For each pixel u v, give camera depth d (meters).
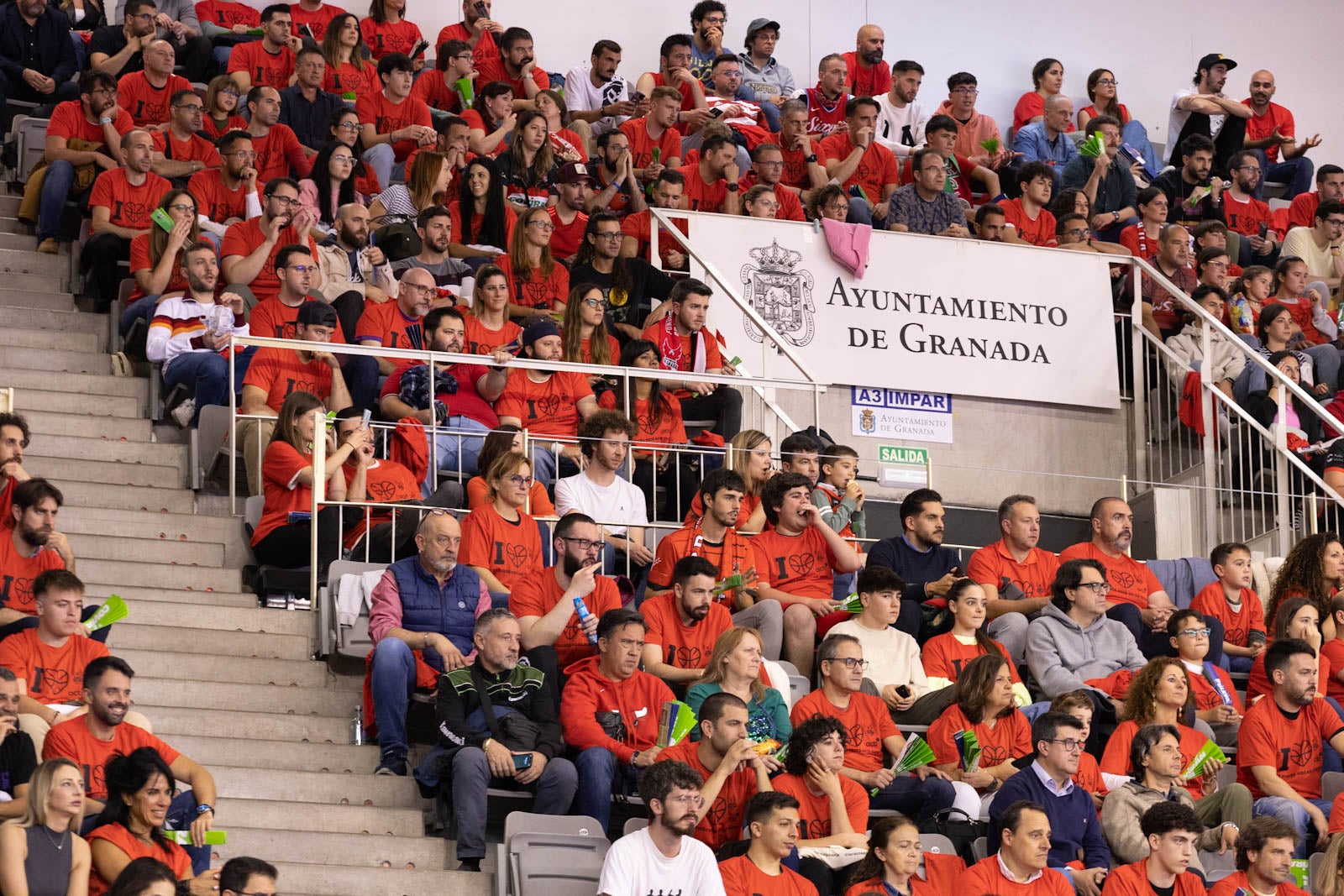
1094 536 14.38
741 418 15.44
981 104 23.28
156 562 12.39
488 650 10.84
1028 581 14.03
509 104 18.88
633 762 10.77
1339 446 16.25
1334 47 24.84
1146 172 22.03
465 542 12.34
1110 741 12.02
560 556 11.83
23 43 17.94
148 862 8.56
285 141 17.42
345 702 11.47
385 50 20.22
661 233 17.27
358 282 15.91
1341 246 20.59
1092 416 17.58
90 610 10.85
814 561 13.17
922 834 10.95
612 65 20.97
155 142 16.98
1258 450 16.73
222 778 10.56
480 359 13.59
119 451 13.37
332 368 13.73
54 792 8.81
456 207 17.22
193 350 14.06
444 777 10.59
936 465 16.92
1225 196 21.52
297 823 10.41
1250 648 13.92
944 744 11.74
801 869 10.45
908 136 22.03
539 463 13.75
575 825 10.27
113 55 18.44
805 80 22.67
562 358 14.83
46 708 10.05
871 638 12.52
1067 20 23.83
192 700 11.16
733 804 10.73
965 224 18.70
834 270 16.95
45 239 15.77
